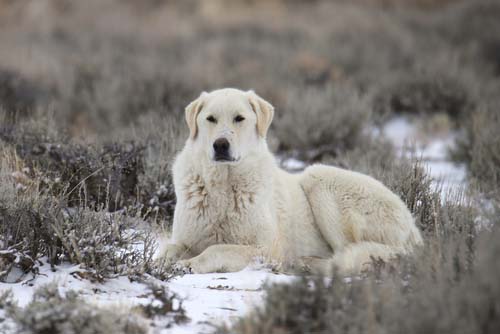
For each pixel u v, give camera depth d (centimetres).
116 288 1364
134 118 3906
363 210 1850
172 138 2505
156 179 2167
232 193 1725
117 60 5372
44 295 1219
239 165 1714
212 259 1605
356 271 1487
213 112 1745
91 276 1373
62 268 1431
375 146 3325
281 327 1091
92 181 2077
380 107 4497
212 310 1249
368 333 1010
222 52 6081
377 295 1136
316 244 1928
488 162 2633
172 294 1306
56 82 4516
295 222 1883
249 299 1262
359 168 2561
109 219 1675
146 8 9344
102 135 3056
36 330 1083
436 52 5809
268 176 1784
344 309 1112
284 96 4406
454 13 7731
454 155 3159
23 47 5719
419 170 2178
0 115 2714
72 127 3550
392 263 1407
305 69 5325
